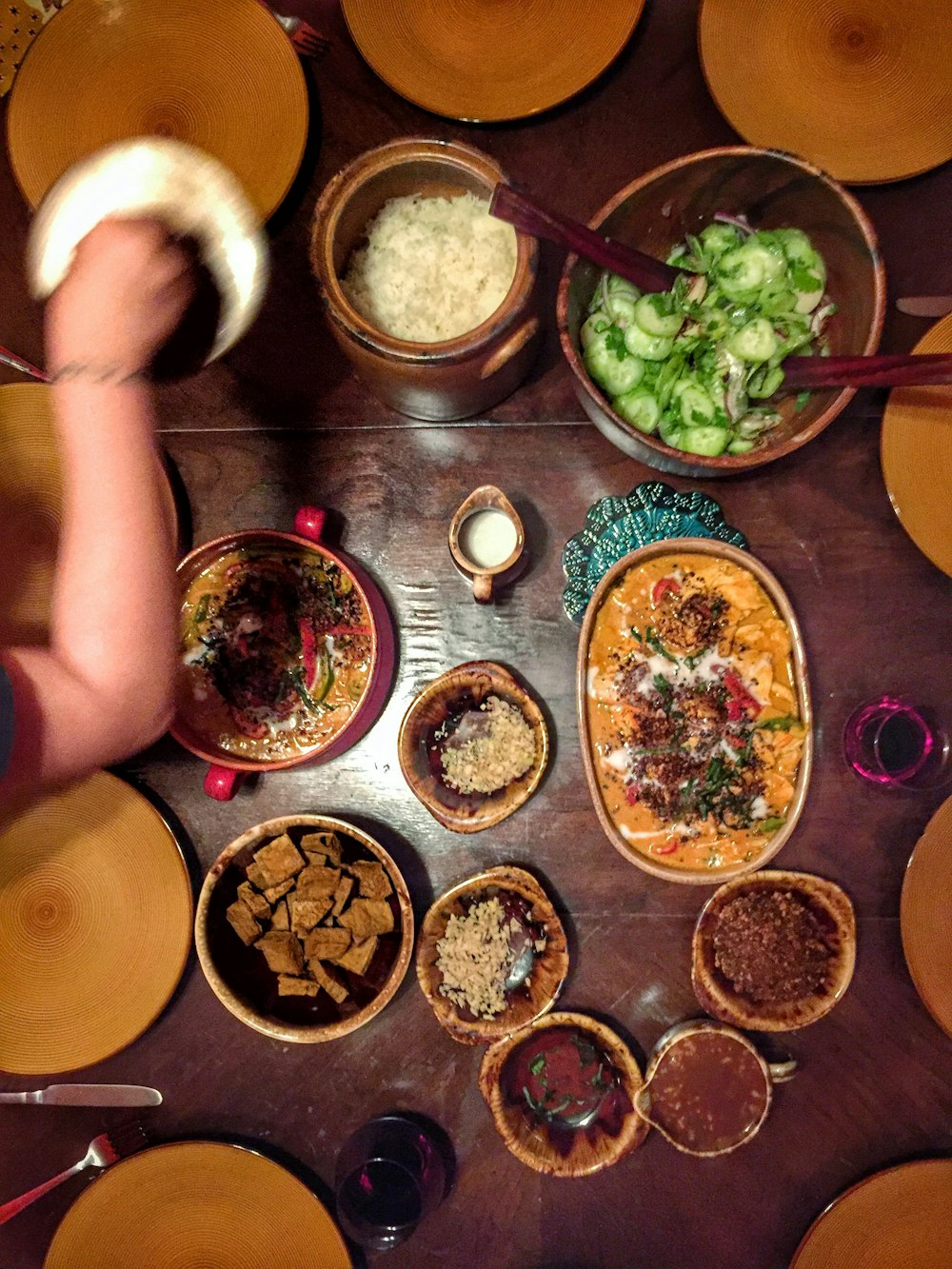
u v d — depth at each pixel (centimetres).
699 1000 131
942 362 107
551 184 136
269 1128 135
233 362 138
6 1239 135
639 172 135
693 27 135
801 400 123
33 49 130
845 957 125
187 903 132
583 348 122
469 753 132
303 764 127
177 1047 136
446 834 136
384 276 120
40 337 139
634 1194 133
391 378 116
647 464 128
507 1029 126
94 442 70
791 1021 125
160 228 78
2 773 64
